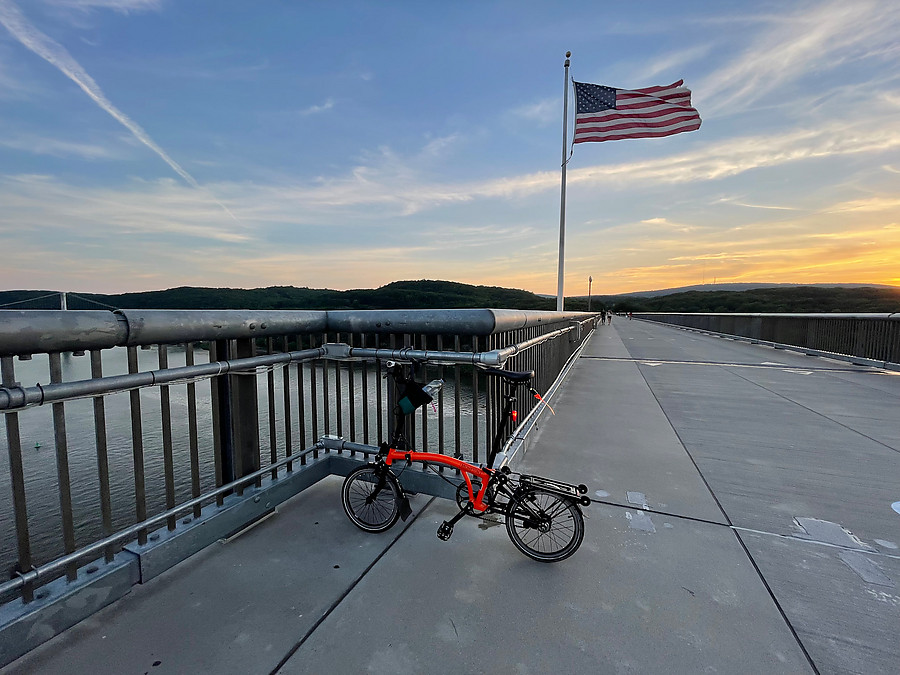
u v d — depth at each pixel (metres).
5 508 6.38
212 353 2.53
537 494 2.50
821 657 1.74
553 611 1.99
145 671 1.63
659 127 9.77
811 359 11.09
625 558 2.42
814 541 2.59
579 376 8.42
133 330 1.88
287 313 2.87
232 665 1.67
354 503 2.90
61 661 1.67
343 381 10.95
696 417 5.34
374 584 2.16
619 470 3.67
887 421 5.15
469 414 6.95
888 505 3.04
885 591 2.14
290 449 3.02
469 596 2.09
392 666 1.68
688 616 1.96
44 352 1.63
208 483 7.51
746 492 3.26
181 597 2.04
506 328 3.08
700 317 24.91
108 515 2.00
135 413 2.04
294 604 2.01
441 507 2.97
